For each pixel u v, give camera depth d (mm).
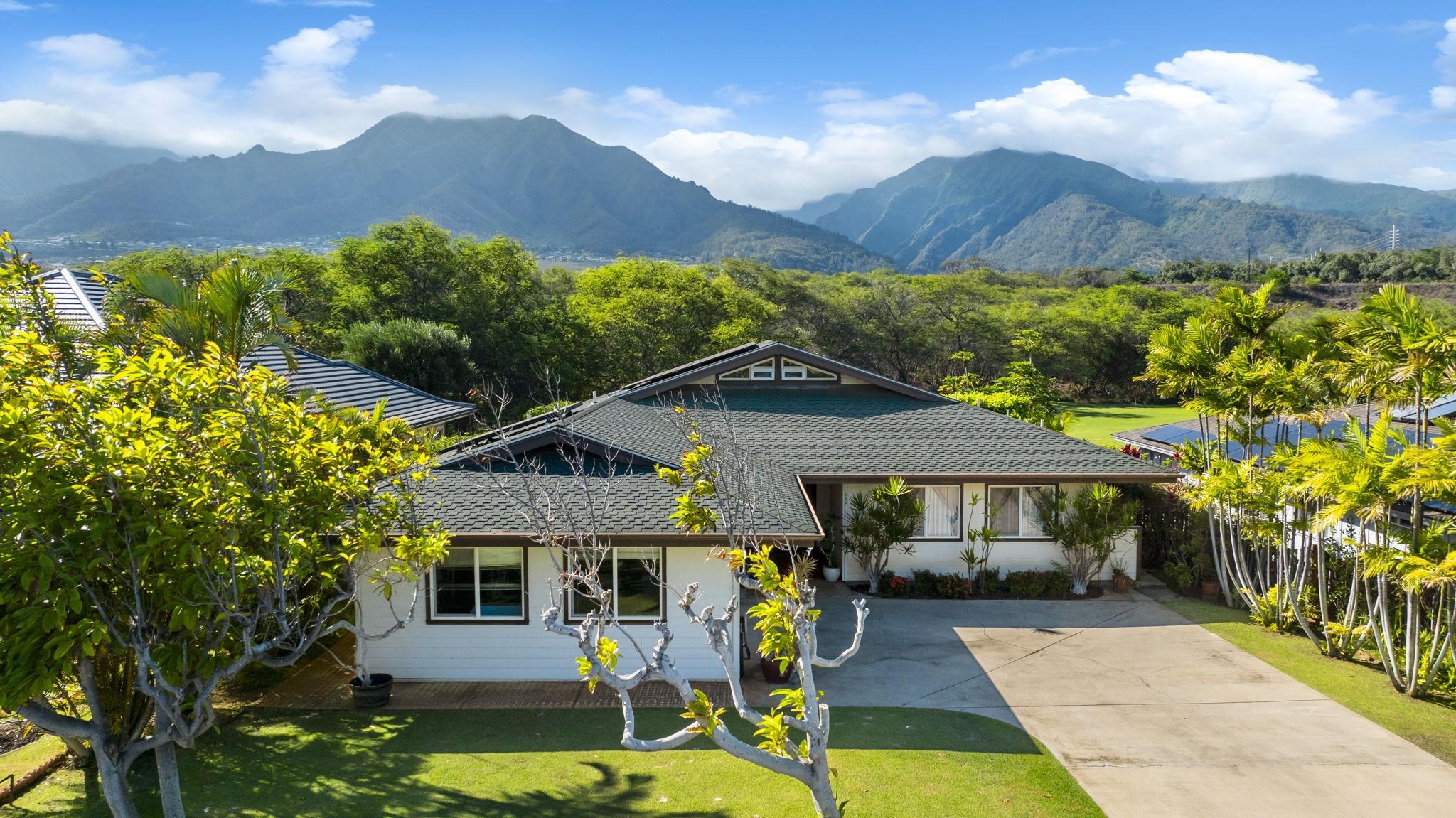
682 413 13031
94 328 17266
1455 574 11734
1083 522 19500
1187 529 20750
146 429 7777
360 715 13250
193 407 8391
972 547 20219
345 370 26547
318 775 11195
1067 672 14977
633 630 14703
